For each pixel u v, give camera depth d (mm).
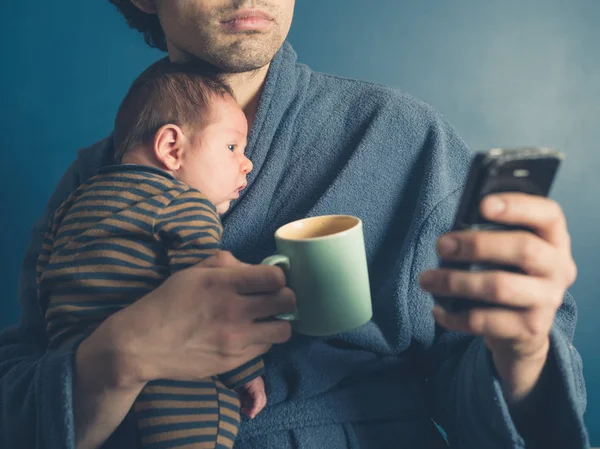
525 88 1748
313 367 863
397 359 922
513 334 569
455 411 814
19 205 1768
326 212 938
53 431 705
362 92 1030
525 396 686
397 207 965
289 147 996
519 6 1712
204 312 657
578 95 1746
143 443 739
